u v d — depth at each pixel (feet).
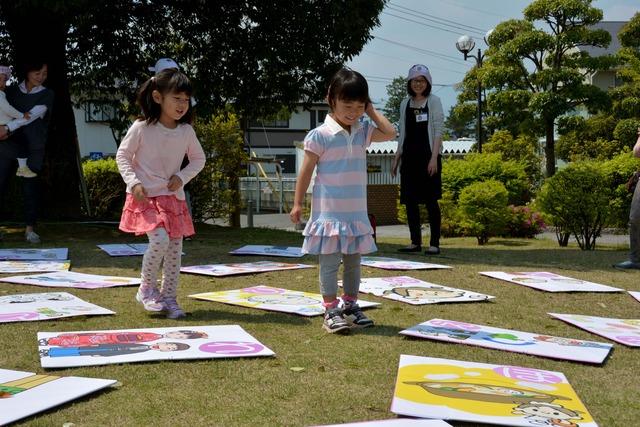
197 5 30.60
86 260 19.97
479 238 35.96
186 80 12.58
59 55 29.68
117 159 12.71
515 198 45.47
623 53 77.00
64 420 7.55
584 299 15.62
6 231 26.40
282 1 28.81
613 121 77.25
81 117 110.22
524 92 66.69
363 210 12.25
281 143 116.98
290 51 28.89
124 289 15.49
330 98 12.04
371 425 7.27
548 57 69.51
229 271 18.02
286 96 31.07
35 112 22.63
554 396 8.53
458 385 8.80
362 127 12.30
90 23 28.84
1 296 14.51
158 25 32.24
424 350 10.74
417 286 16.44
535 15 66.54
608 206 31.27
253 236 28.27
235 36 30.19
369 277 17.83
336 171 12.03
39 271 17.71
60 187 30.01
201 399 8.30
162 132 12.69
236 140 38.27
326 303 12.17
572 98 66.59
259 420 7.67
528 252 25.12
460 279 17.83
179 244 13.15
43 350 10.17
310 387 8.82
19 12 25.61
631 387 9.18
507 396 8.43
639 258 20.86
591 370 9.97
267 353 10.25
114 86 34.88
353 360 10.10
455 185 42.42
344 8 28.53
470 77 78.59
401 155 23.36
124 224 12.96
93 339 10.84
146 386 8.73
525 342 11.32
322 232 11.96
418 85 22.62
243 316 12.98
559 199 31.63
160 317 12.74
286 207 80.64
